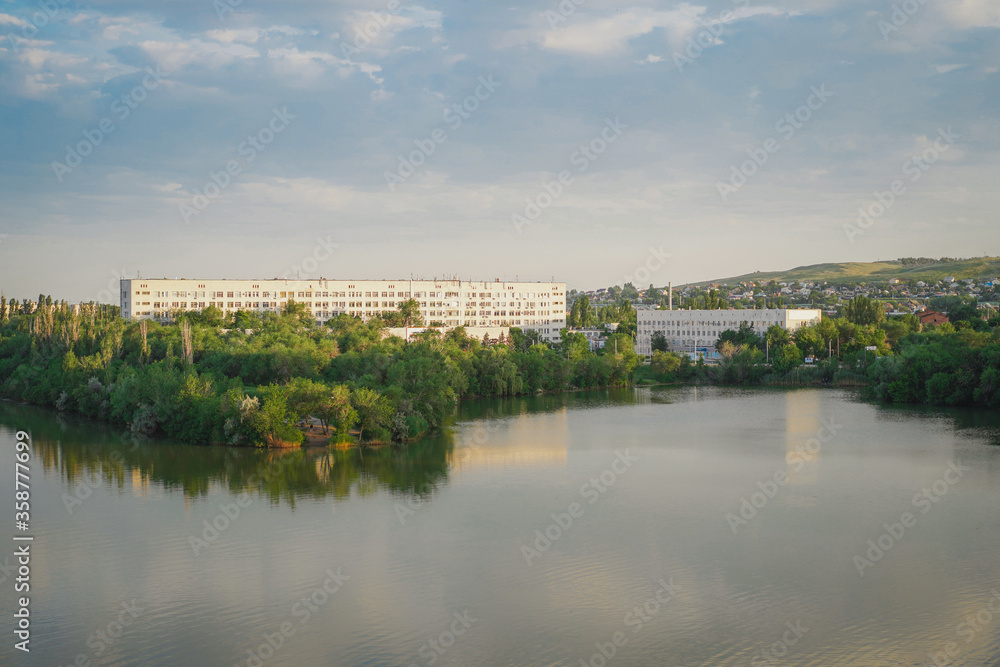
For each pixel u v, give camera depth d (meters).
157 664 68.12
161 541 96.56
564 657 68.94
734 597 80.50
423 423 165.38
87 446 150.25
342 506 110.69
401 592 81.94
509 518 105.44
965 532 99.06
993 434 165.12
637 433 170.88
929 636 72.31
